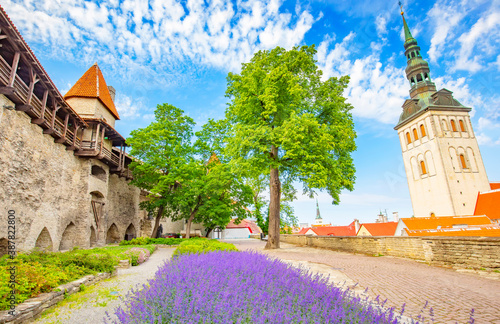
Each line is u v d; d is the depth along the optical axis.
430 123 48.94
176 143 28.20
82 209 21.03
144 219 36.22
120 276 9.23
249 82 17.09
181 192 26.84
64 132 19.00
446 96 50.47
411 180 53.06
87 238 20.94
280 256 13.11
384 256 13.09
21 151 14.53
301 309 3.99
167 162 26.36
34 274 5.80
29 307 4.73
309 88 18.64
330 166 15.72
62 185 19.05
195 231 48.62
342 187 17.58
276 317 3.43
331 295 4.61
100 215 24.08
